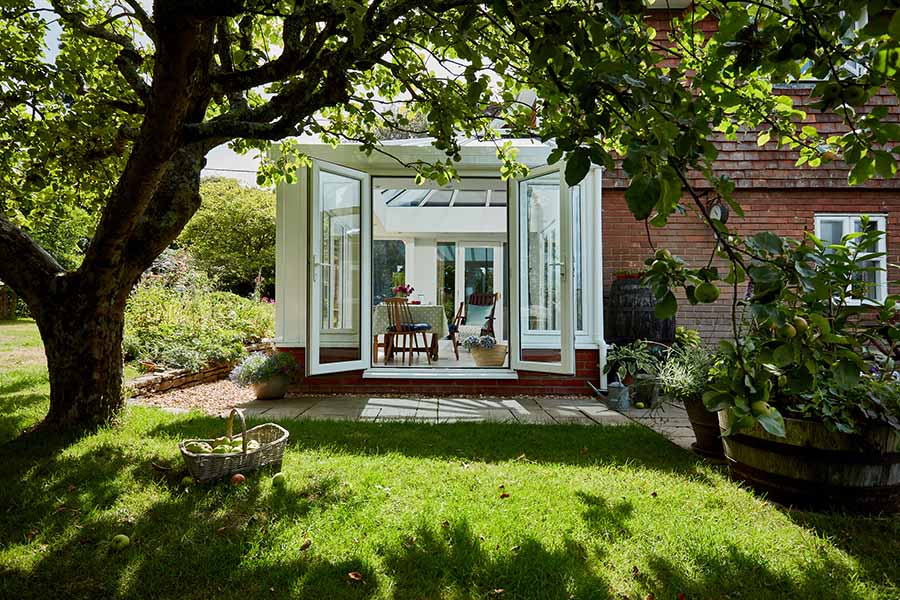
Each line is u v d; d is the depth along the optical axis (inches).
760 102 87.6
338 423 152.0
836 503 91.4
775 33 44.7
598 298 220.2
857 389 88.9
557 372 206.7
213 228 747.4
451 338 414.0
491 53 85.0
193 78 82.8
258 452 101.2
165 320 271.7
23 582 65.3
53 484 94.7
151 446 117.0
